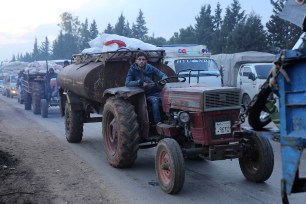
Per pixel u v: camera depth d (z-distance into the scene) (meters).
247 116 5.12
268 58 23.50
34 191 6.10
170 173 5.96
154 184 6.55
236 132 5.43
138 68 7.50
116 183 6.61
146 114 7.08
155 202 5.70
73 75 9.34
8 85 31.30
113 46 9.08
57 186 6.41
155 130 7.20
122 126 7.05
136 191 6.20
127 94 7.09
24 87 20.62
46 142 10.34
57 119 15.86
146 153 8.88
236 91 6.03
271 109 4.94
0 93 41.06
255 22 36.50
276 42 34.97
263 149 6.19
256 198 5.77
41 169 7.45
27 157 8.45
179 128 6.41
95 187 6.39
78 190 6.23
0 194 5.89
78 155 8.73
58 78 11.21
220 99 5.94
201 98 5.86
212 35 51.31
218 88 6.02
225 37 43.72
